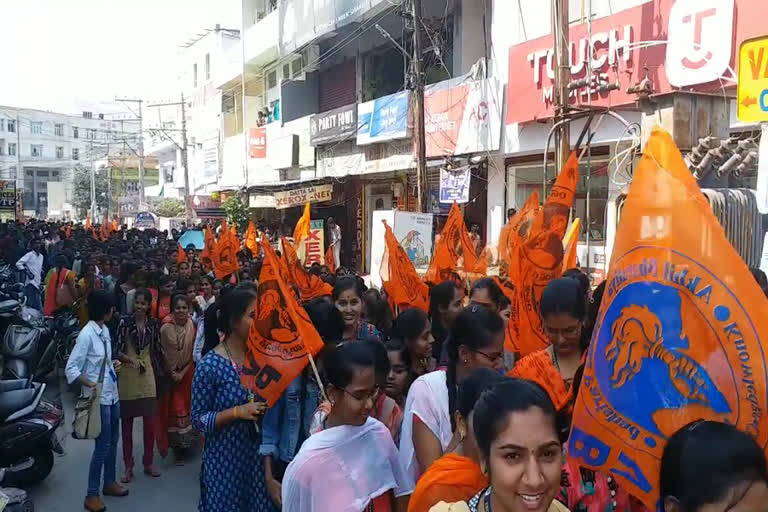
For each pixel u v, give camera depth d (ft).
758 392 6.37
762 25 25.38
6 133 254.06
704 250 6.64
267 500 11.49
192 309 24.36
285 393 11.43
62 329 31.83
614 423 7.02
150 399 19.88
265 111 82.38
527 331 12.81
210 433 11.30
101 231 89.20
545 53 37.14
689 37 28.07
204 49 107.45
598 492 7.73
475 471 6.90
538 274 13.10
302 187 67.10
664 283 6.78
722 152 16.78
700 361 6.61
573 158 14.53
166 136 126.41
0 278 43.39
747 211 15.81
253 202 79.46
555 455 5.65
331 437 8.29
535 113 38.34
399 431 10.50
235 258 32.58
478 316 8.81
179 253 39.09
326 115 62.03
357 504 8.07
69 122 269.03
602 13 35.65
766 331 6.38
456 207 22.58
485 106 43.55
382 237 34.55
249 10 85.05
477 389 7.02
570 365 9.37
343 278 16.07
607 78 33.32
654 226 6.87
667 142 6.93
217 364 11.44
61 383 30.73
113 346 19.62
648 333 6.85
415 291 18.99
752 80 16.30
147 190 158.20
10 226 82.12
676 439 5.57
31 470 18.89
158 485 19.27
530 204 20.79
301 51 72.28
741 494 5.12
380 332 16.66
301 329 10.92
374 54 63.52
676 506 5.44
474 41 49.42
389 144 54.39
